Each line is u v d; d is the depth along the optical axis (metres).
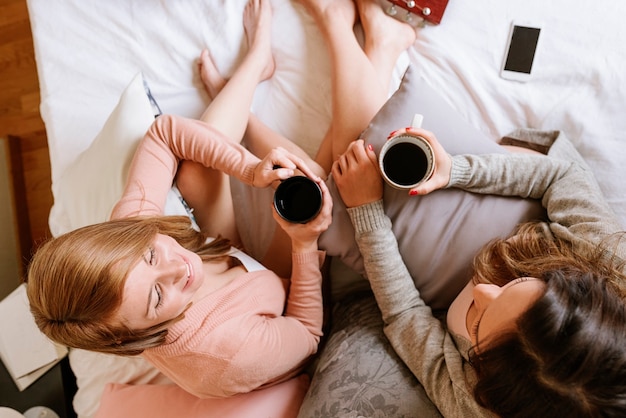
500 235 0.88
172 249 0.75
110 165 0.99
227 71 1.18
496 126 1.09
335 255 0.97
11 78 1.57
